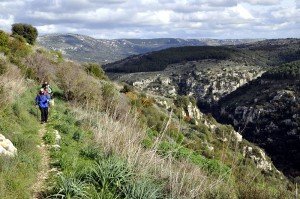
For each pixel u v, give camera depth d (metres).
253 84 173.00
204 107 181.38
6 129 10.59
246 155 9.95
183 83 197.38
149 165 9.17
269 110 132.12
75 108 18.50
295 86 140.38
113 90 23.86
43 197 7.31
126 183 8.22
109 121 11.84
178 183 8.52
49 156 9.97
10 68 18.06
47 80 23.84
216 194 8.23
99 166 8.35
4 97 12.62
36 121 14.45
